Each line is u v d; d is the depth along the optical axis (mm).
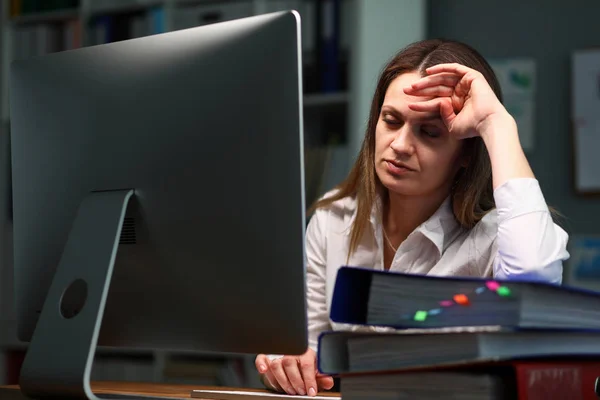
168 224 1013
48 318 1025
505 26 3453
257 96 953
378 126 1291
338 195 1528
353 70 3178
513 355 786
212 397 1063
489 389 776
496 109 1160
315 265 1538
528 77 3404
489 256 1350
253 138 953
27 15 3854
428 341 822
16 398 1105
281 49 942
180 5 3512
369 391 866
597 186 3281
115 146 1057
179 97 1010
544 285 820
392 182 1272
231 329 984
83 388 963
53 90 1123
